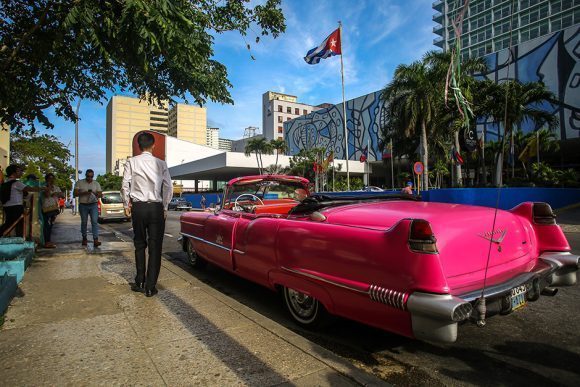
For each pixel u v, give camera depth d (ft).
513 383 8.73
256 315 11.65
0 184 23.25
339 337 11.54
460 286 8.61
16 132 21.22
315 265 10.27
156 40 13.69
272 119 369.09
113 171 336.29
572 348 10.53
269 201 18.63
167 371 8.21
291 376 7.99
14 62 18.01
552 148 119.75
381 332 11.91
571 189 73.05
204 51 17.56
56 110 21.81
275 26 22.54
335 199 13.24
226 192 18.06
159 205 14.15
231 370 8.25
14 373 8.10
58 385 7.63
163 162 14.46
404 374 9.21
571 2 182.39
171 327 10.74
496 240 9.96
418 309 7.64
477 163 122.01
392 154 126.62
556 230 11.21
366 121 193.06
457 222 9.49
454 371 9.34
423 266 7.75
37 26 15.78
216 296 13.67
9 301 12.85
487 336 11.44
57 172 118.01
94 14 13.78
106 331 10.45
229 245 14.94
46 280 16.30
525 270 10.03
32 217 25.39
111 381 7.79
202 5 21.03
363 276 8.91
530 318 12.89
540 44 121.49
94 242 27.27
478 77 136.36
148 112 356.79
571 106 114.42
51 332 10.39
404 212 10.30
